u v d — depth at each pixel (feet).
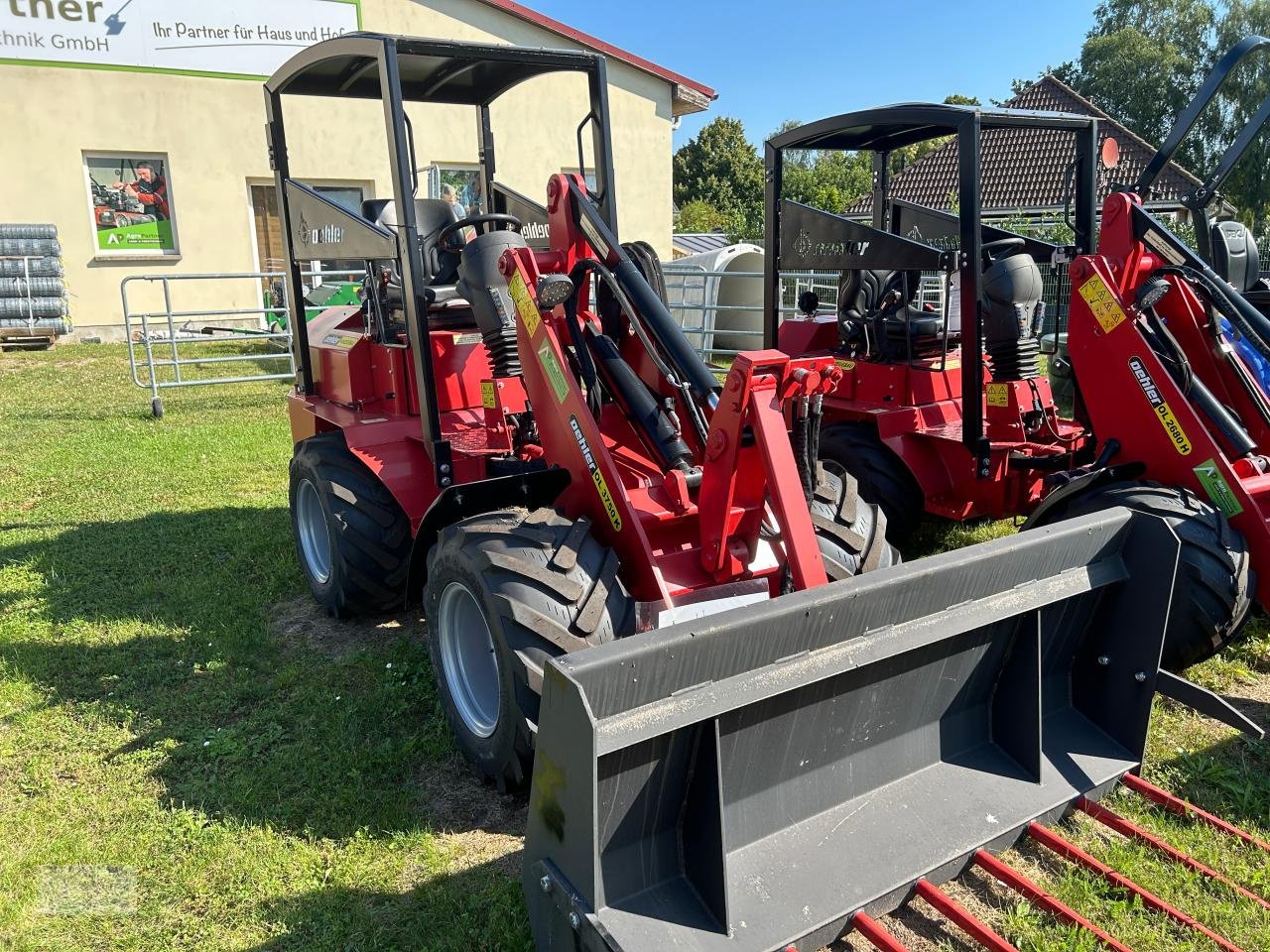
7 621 14.93
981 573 8.38
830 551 10.71
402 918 8.54
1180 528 11.66
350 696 12.46
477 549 9.56
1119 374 12.98
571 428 10.52
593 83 13.06
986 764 9.30
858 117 17.19
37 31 43.09
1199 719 11.64
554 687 6.48
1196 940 7.96
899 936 8.14
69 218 45.32
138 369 40.22
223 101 46.70
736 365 9.05
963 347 15.80
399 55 12.55
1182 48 113.39
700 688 7.00
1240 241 17.13
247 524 19.74
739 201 177.27
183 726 11.88
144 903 8.80
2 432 28.50
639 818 7.24
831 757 8.39
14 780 10.79
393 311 14.71
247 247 48.60
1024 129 16.34
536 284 11.04
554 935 7.05
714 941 7.10
